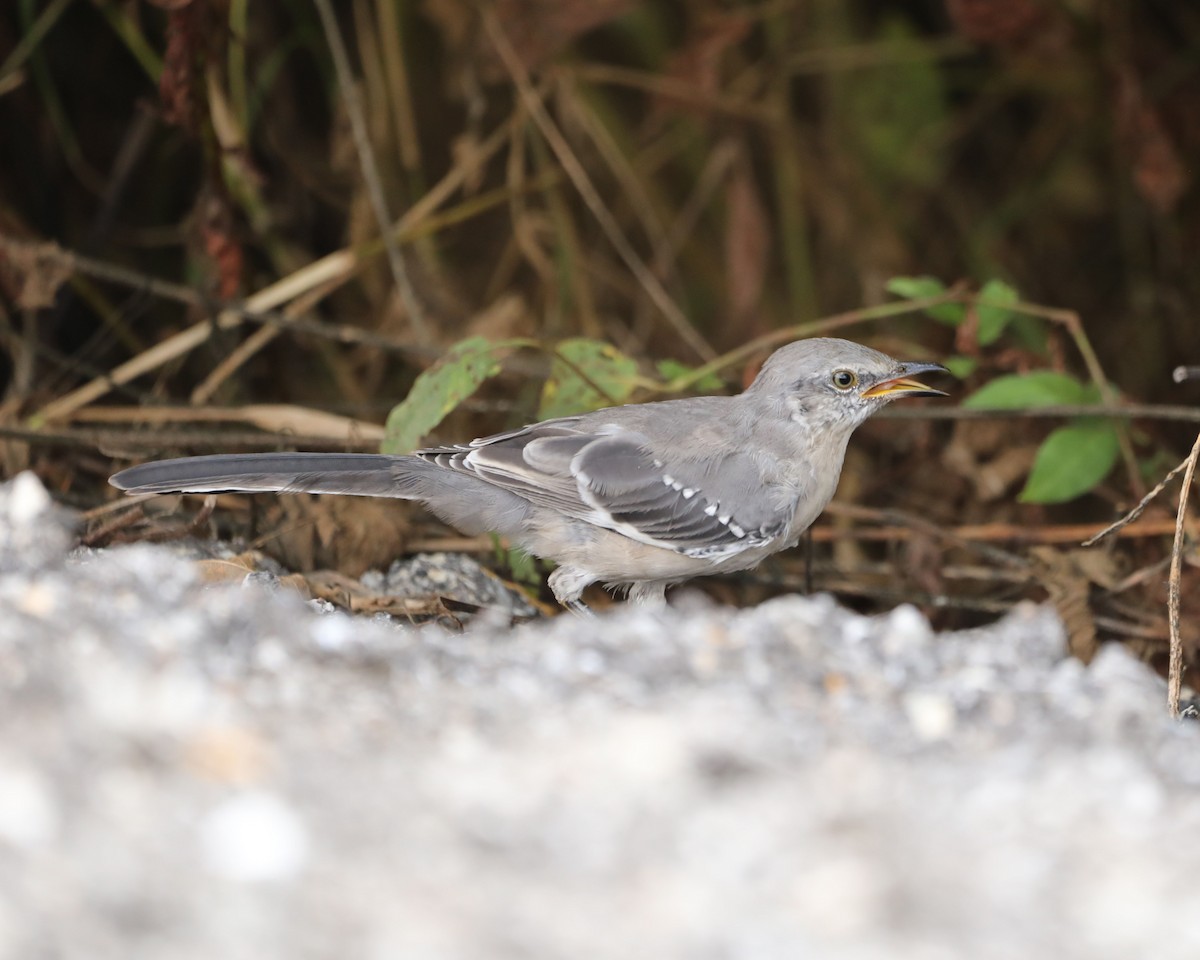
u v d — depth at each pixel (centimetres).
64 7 1563
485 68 1526
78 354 1477
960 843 525
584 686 660
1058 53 1563
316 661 654
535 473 1015
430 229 1499
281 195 1598
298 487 991
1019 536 1285
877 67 1777
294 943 427
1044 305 1820
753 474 1046
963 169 1838
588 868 486
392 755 557
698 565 1048
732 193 1642
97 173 1600
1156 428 1326
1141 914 481
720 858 495
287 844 477
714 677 687
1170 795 589
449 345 1515
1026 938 466
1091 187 1800
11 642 603
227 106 1420
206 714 566
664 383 1212
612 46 1780
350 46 1627
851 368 1066
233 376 1484
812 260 1773
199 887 450
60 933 417
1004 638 809
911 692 696
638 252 1731
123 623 656
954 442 1314
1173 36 1670
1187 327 1756
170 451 1230
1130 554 1252
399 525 1157
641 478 1023
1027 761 606
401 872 473
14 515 821
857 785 559
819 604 811
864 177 1762
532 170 1673
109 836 469
